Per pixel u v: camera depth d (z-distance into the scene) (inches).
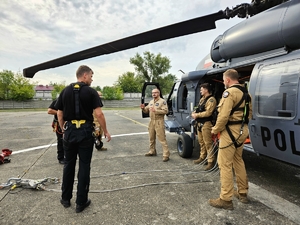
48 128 363.6
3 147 219.6
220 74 153.6
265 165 153.6
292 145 88.0
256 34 110.2
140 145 225.5
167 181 123.8
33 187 111.0
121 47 126.9
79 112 88.0
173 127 189.6
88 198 103.1
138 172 139.9
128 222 82.4
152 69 1936.5
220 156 93.7
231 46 128.8
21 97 1194.6
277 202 97.3
